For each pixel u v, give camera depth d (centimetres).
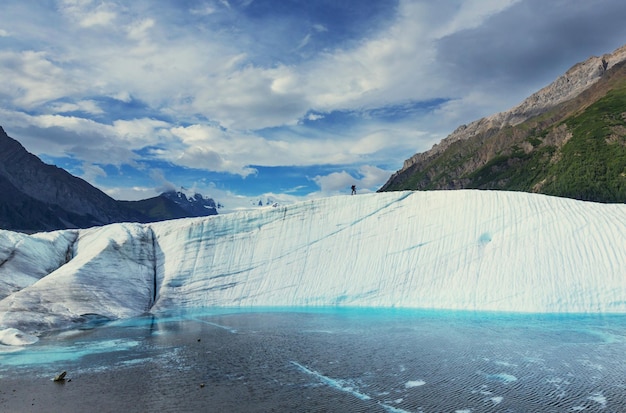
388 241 5384
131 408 2042
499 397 2123
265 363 2752
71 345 3288
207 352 3036
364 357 2848
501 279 4572
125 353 3033
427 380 2386
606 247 4456
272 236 5828
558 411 1956
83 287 4712
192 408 2038
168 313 4828
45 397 2188
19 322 3888
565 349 2906
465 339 3244
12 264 4966
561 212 4872
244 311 4838
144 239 5981
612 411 1947
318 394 2200
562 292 4269
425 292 4816
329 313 4569
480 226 5078
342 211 5841
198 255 5734
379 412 1966
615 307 4072
